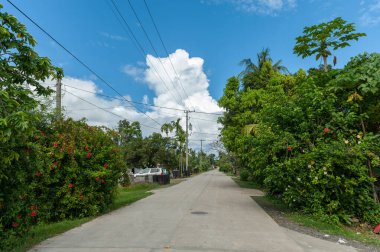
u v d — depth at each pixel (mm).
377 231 9203
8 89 5125
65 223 9609
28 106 5184
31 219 8000
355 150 9930
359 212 10391
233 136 26109
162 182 31078
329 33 11891
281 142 11188
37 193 10031
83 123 12469
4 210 6328
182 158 56844
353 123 11336
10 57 5434
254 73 28766
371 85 10281
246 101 24688
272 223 9609
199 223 9453
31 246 6797
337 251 6695
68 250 6473
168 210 12297
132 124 48281
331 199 10492
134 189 25422
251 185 28578
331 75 12203
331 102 10961
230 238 7562
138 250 6461
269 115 12320
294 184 11359
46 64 5664
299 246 6980
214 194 19375
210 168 146125
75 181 10961
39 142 10289
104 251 6398
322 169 10078
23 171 6207
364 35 11680
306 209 10750
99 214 11539
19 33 5355
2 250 6297
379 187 11438
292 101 12203
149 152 45812
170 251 6387
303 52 12711
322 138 11031
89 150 11516
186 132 54625
